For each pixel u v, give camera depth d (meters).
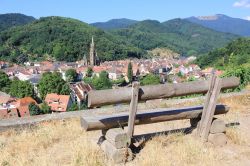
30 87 73.50
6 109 54.03
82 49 186.25
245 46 93.38
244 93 11.09
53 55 182.12
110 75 127.19
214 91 6.02
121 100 5.30
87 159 5.25
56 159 5.50
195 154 5.47
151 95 5.52
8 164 5.34
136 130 7.20
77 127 7.41
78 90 79.94
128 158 5.32
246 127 7.39
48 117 8.45
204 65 113.88
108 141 5.54
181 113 6.07
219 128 6.16
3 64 152.38
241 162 5.37
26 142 6.50
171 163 5.20
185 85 5.79
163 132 6.49
